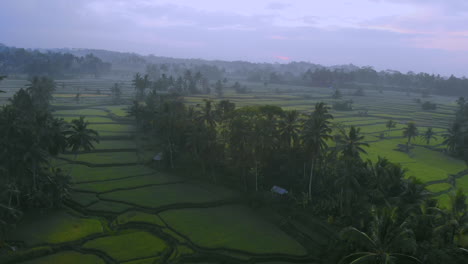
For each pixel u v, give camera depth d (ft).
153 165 296.30
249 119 242.99
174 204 223.71
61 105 528.63
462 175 319.27
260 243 183.83
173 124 295.07
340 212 205.57
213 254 172.24
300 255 174.81
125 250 168.04
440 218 144.66
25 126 194.49
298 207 227.61
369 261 127.85
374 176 190.49
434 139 462.19
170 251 172.65
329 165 244.63
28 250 160.86
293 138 240.12
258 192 243.81
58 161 286.05
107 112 509.35
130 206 216.13
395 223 141.49
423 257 132.57
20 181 197.67
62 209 207.41
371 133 477.77
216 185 264.31
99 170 274.36
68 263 155.84
